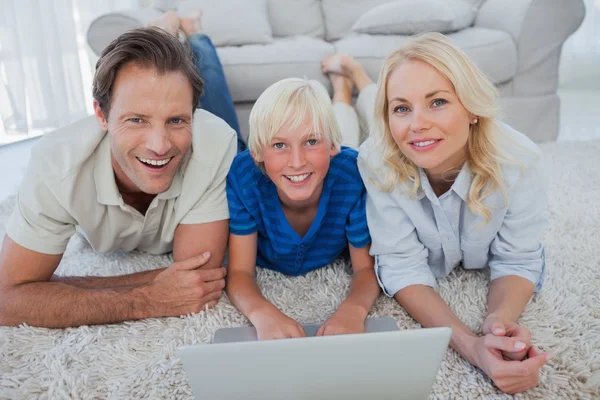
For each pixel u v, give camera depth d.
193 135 1.15
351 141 1.69
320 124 0.98
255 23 2.33
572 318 1.03
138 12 2.20
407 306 1.07
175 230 1.17
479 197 1.03
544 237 1.38
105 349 0.98
